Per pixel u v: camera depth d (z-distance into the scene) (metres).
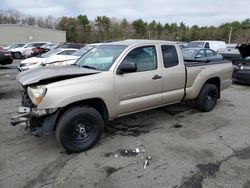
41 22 88.00
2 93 8.18
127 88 4.36
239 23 78.50
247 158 3.84
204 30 78.94
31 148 4.17
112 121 5.44
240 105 6.88
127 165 3.65
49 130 3.75
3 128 5.00
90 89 3.89
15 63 19.41
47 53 12.90
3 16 85.38
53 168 3.57
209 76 5.88
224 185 3.18
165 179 3.30
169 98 5.12
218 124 5.32
